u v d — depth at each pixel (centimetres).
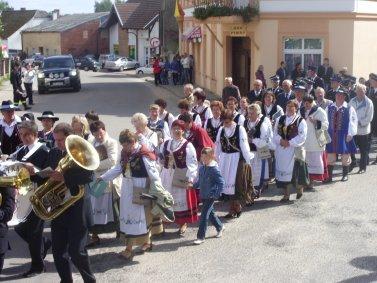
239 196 1010
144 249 865
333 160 1263
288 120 1100
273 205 1104
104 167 865
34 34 8119
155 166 815
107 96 3156
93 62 6025
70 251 690
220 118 1093
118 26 6994
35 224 771
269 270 794
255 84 1507
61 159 693
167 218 812
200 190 903
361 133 1345
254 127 1085
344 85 1633
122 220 827
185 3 3841
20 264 835
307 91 1534
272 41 2414
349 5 2322
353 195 1164
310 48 2395
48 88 3281
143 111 2514
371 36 2430
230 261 828
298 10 2369
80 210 690
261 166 1097
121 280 769
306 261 823
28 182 696
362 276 770
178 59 3834
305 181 1127
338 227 969
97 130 870
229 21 2448
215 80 2962
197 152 974
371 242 897
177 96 3167
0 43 4619
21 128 756
